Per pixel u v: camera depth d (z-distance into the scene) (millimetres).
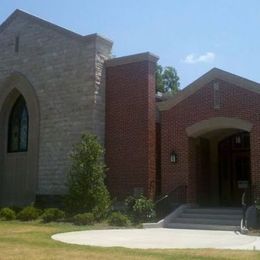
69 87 28484
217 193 27000
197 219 21938
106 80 28203
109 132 27531
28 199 29500
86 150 24188
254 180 22391
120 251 12859
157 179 26953
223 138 27516
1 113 32219
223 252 12836
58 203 27703
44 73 29922
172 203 24422
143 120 26516
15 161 31125
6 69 32188
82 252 12648
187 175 24516
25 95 30750
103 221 23062
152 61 27266
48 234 17688
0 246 13922
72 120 27969
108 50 28672
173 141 25188
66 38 29188
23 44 31516
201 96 24625
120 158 26922
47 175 28609
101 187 23953
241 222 19656
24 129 31500
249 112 23000
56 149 28453
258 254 12438
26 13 31641
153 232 19062
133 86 27172
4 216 24469
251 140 22781
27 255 12062
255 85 22969
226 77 23828
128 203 23922
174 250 13227
